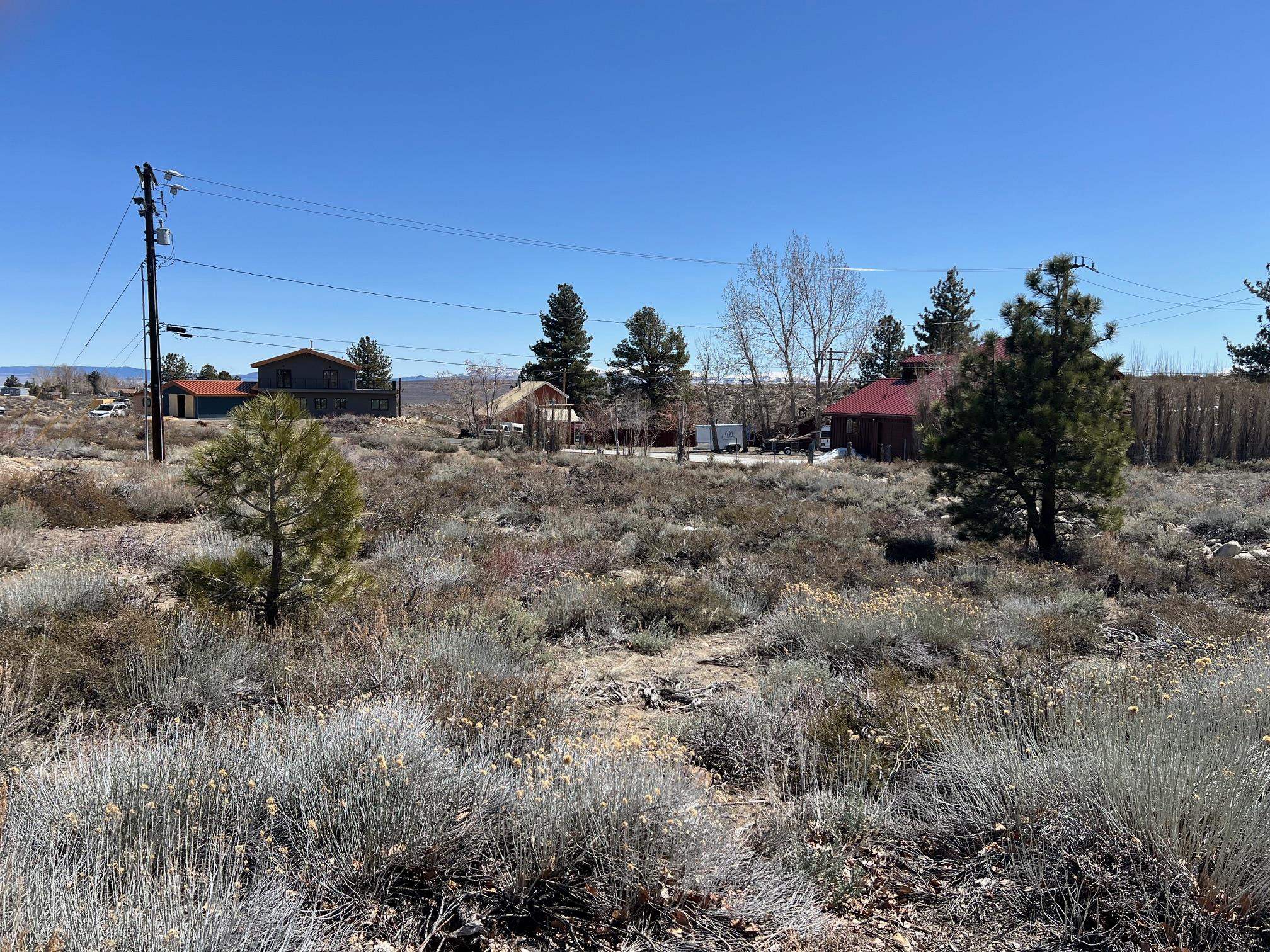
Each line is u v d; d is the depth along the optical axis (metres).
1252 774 3.21
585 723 5.04
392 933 2.69
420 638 5.94
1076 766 3.49
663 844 3.05
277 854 2.86
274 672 5.23
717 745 4.75
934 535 14.23
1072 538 12.95
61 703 4.56
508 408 55.06
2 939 2.05
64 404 54.81
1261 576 10.18
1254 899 2.74
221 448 6.31
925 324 61.84
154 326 22.53
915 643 6.84
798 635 7.24
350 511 6.72
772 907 2.92
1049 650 6.34
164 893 2.39
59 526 11.93
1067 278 12.77
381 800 3.04
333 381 69.00
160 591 7.34
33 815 2.91
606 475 23.08
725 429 55.12
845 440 45.69
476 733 4.24
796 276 44.00
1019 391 12.62
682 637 7.86
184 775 3.24
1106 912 2.89
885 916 2.99
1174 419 34.34
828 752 4.46
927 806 3.74
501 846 3.11
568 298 74.25
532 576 9.25
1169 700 4.34
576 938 2.75
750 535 13.03
